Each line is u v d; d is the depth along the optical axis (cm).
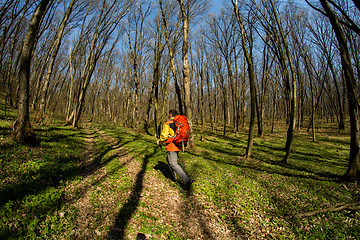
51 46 2102
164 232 402
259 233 423
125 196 518
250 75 1112
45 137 908
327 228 437
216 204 527
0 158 509
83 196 479
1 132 737
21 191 399
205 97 4797
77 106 1909
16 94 2389
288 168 972
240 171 835
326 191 648
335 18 727
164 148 1250
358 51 1969
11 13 1628
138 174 699
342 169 1008
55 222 354
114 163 783
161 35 2009
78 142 1074
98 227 375
